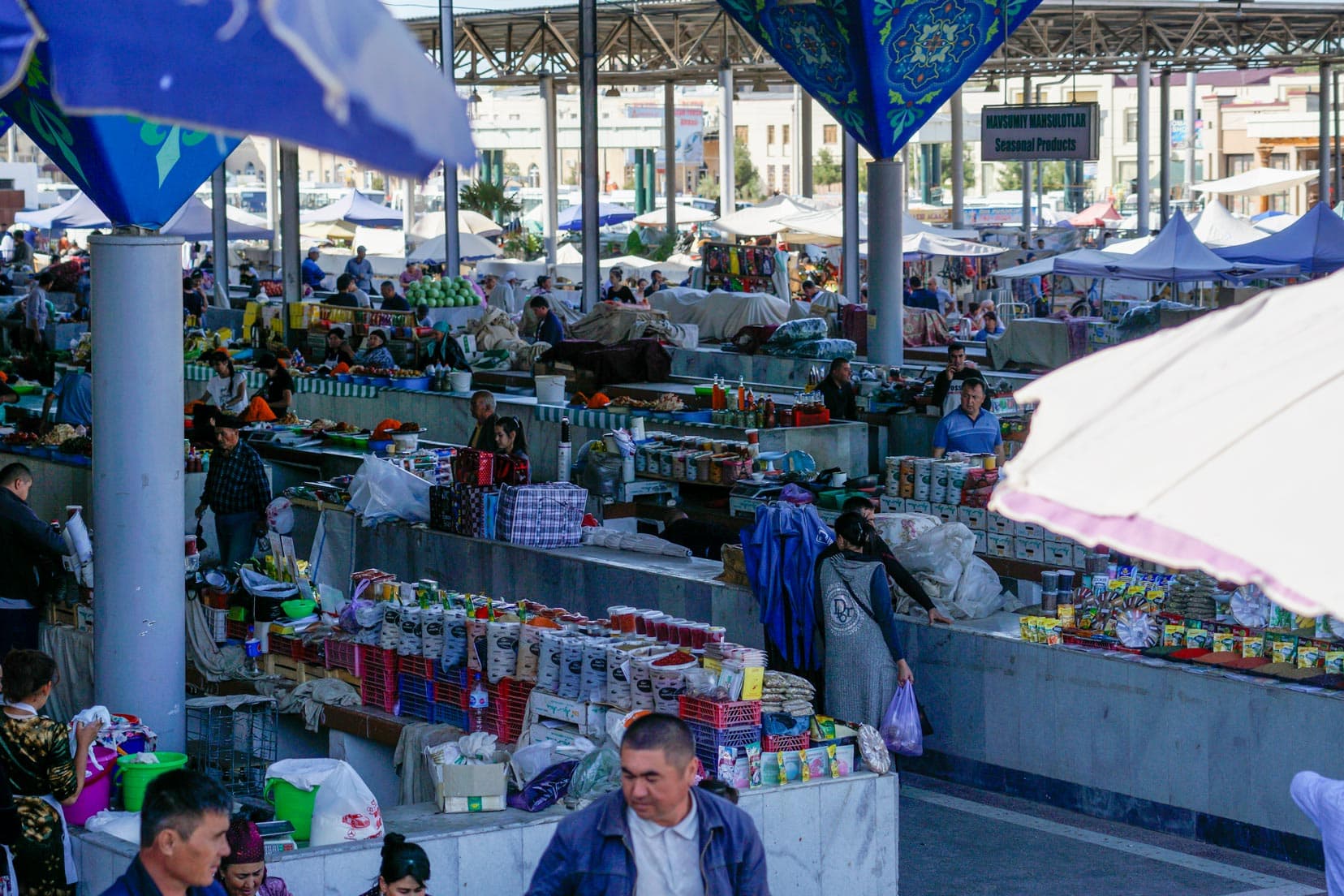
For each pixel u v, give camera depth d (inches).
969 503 602.2
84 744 352.8
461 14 2317.9
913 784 518.3
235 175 4195.4
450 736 454.9
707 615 562.3
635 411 920.3
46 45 146.2
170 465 441.7
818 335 1218.6
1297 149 4192.9
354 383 1097.4
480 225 2564.0
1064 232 2513.5
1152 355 153.5
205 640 524.7
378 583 498.6
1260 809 447.2
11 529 534.3
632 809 236.5
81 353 1318.9
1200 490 135.0
